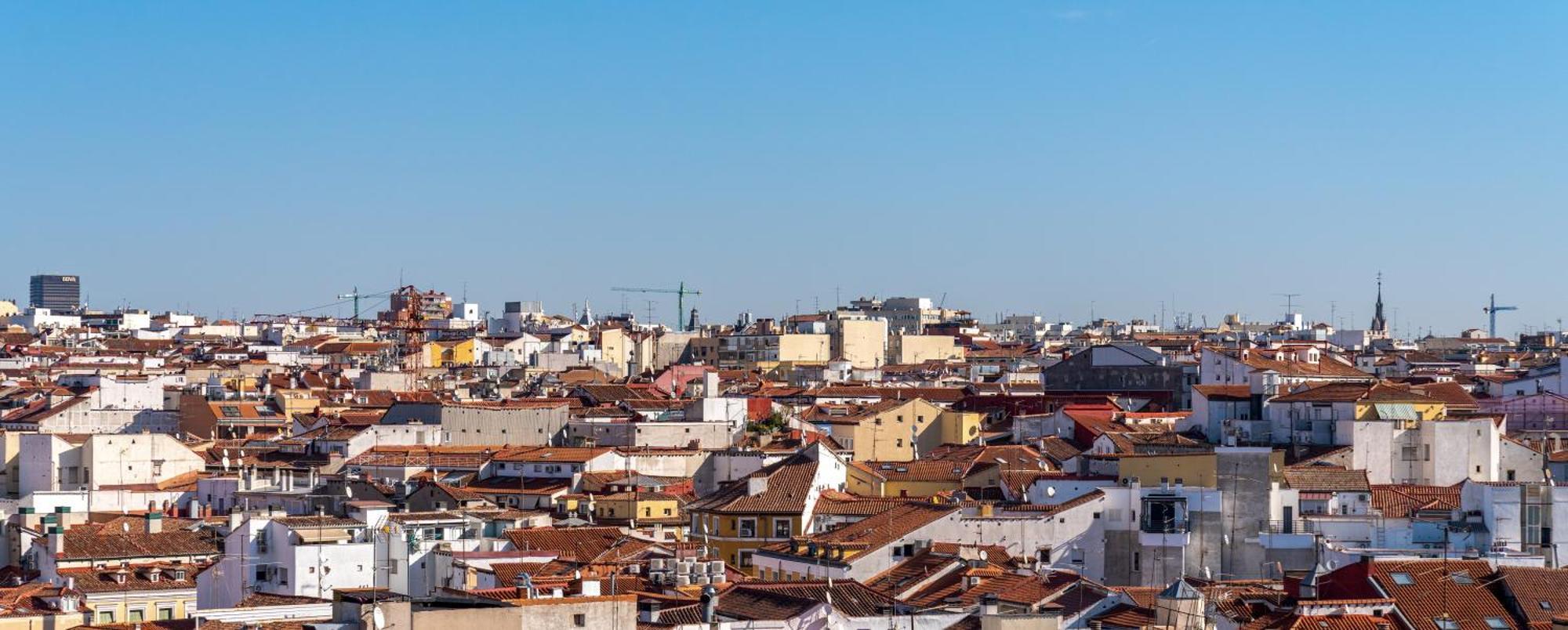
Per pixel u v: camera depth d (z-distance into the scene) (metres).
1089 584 161.38
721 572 167.62
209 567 177.75
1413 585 151.12
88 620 165.75
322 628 127.12
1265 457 192.38
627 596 137.75
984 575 167.38
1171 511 190.88
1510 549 183.62
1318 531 189.88
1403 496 197.25
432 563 171.62
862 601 152.88
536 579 151.88
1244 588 159.88
